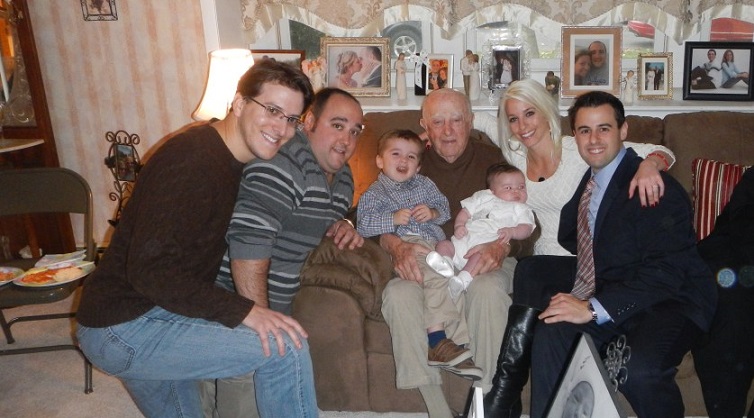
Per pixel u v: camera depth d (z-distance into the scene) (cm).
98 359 154
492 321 194
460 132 225
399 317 190
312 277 199
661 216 177
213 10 315
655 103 289
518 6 303
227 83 275
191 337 151
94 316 150
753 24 299
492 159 234
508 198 218
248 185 169
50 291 228
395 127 250
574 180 214
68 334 284
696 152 231
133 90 346
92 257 251
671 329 173
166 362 154
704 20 292
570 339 178
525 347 191
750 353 177
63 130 356
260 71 147
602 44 296
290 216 182
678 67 312
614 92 296
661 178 180
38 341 279
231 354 153
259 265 165
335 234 204
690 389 195
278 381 157
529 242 221
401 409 212
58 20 337
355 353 204
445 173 234
